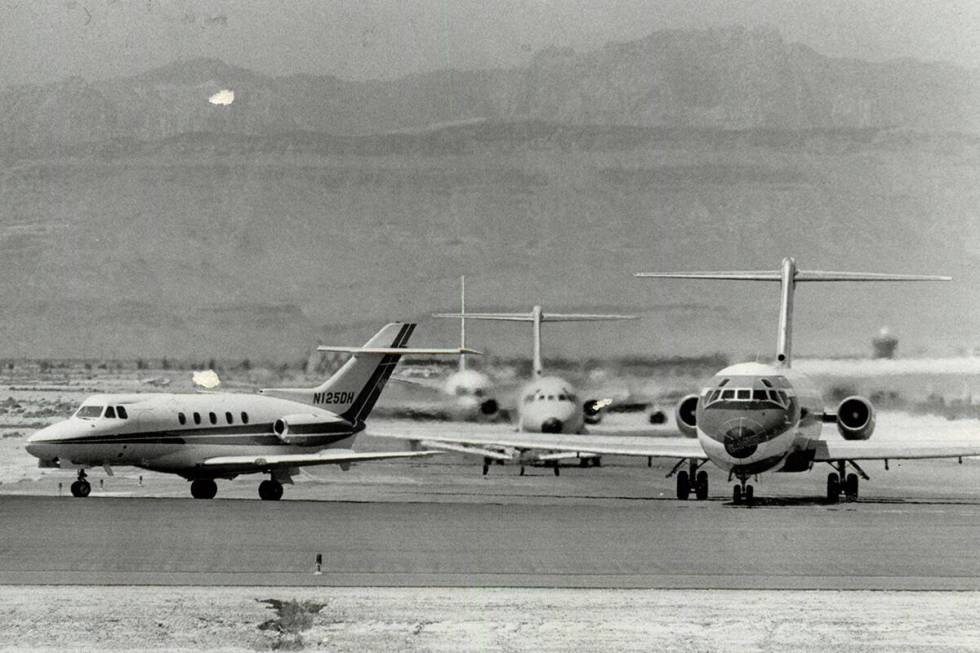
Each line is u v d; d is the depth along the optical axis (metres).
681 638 94.56
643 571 116.38
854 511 167.38
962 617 100.81
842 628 97.38
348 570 115.56
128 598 104.06
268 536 134.62
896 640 94.62
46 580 110.50
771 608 102.88
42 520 146.50
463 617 99.19
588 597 105.94
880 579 113.81
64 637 93.31
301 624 96.94
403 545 129.25
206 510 158.62
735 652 91.56
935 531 142.25
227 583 109.81
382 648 91.38
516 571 115.88
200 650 90.88
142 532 136.88
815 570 117.56
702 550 127.38
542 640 93.62
